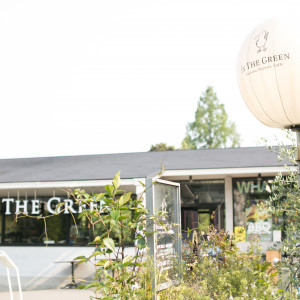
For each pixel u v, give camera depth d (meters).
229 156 16.11
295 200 5.29
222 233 7.73
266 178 15.61
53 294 12.80
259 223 15.45
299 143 4.71
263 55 4.45
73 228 15.86
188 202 16.25
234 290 6.01
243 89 4.76
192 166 14.45
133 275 5.95
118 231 5.84
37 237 16.12
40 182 14.05
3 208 16.56
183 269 7.09
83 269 15.55
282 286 6.25
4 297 12.45
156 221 6.06
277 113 4.61
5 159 20.02
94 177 13.91
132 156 18.14
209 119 50.56
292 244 5.38
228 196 15.80
